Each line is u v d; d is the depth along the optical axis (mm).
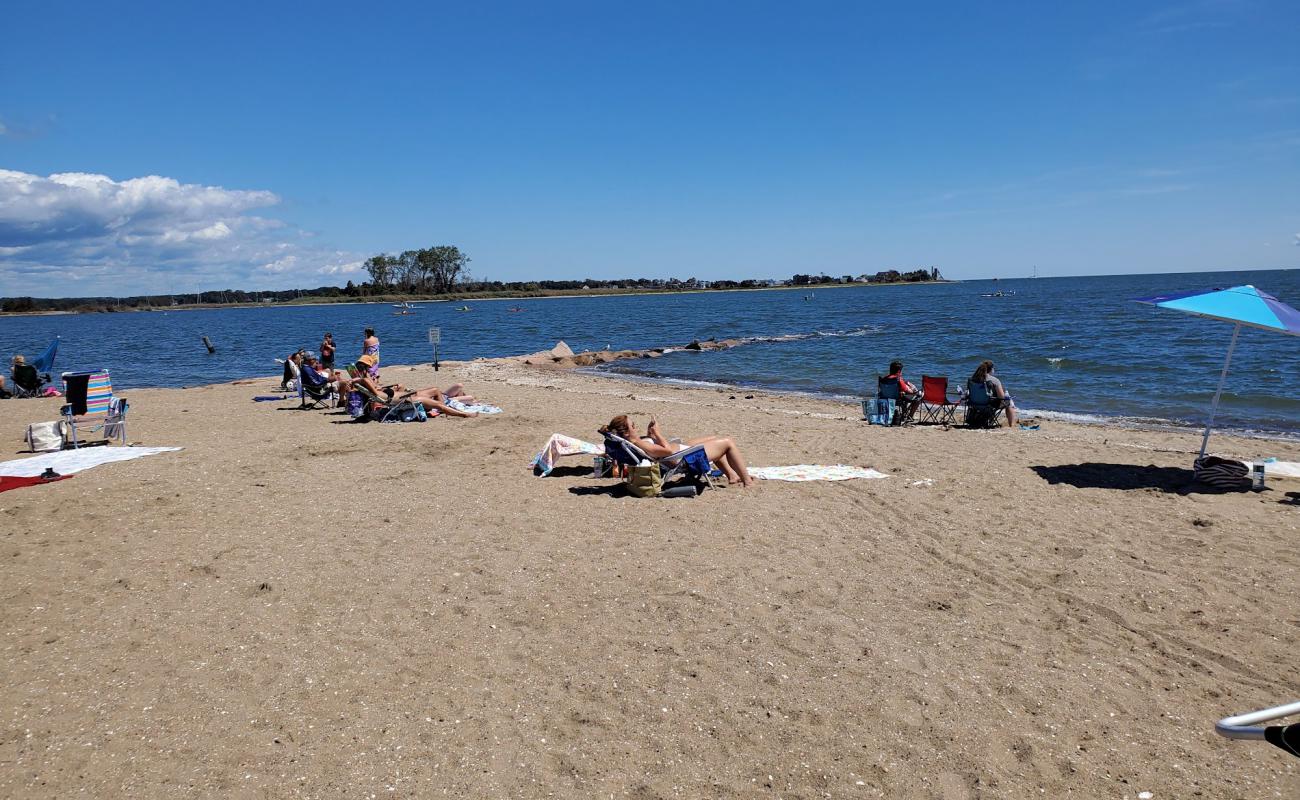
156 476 9133
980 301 89562
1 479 8898
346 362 33938
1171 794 3543
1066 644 4969
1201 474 8773
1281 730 2773
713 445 8727
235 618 5344
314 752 3834
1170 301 8266
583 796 3529
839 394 20125
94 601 5621
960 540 6961
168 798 3484
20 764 3707
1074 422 14750
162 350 43344
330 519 7570
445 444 11414
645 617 5363
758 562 6402
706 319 67000
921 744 3898
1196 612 5418
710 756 3818
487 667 4691
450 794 3533
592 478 9258
